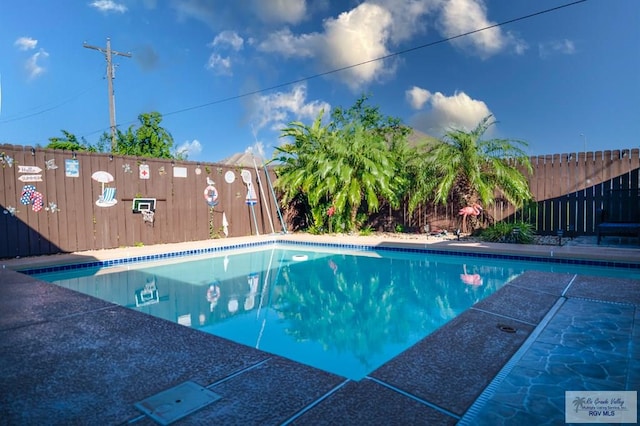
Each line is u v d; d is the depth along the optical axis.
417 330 3.91
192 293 5.40
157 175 8.76
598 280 4.49
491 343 2.62
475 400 1.86
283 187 10.95
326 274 6.55
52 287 4.27
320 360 3.20
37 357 2.32
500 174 8.74
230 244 8.84
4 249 6.62
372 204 9.74
